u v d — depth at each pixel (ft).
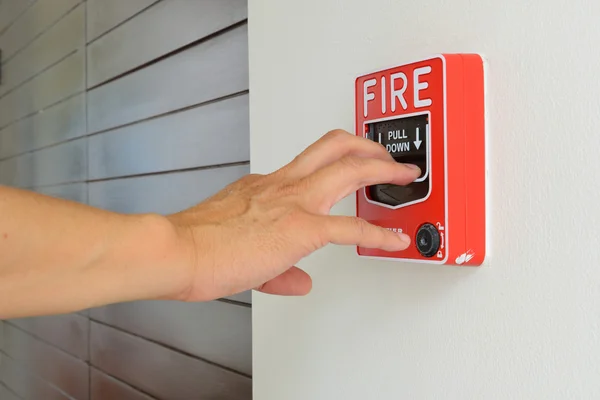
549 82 1.83
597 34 1.71
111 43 5.79
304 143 2.93
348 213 2.64
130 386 5.54
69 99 6.91
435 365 2.21
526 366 1.90
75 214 1.65
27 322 8.29
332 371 2.74
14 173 8.99
